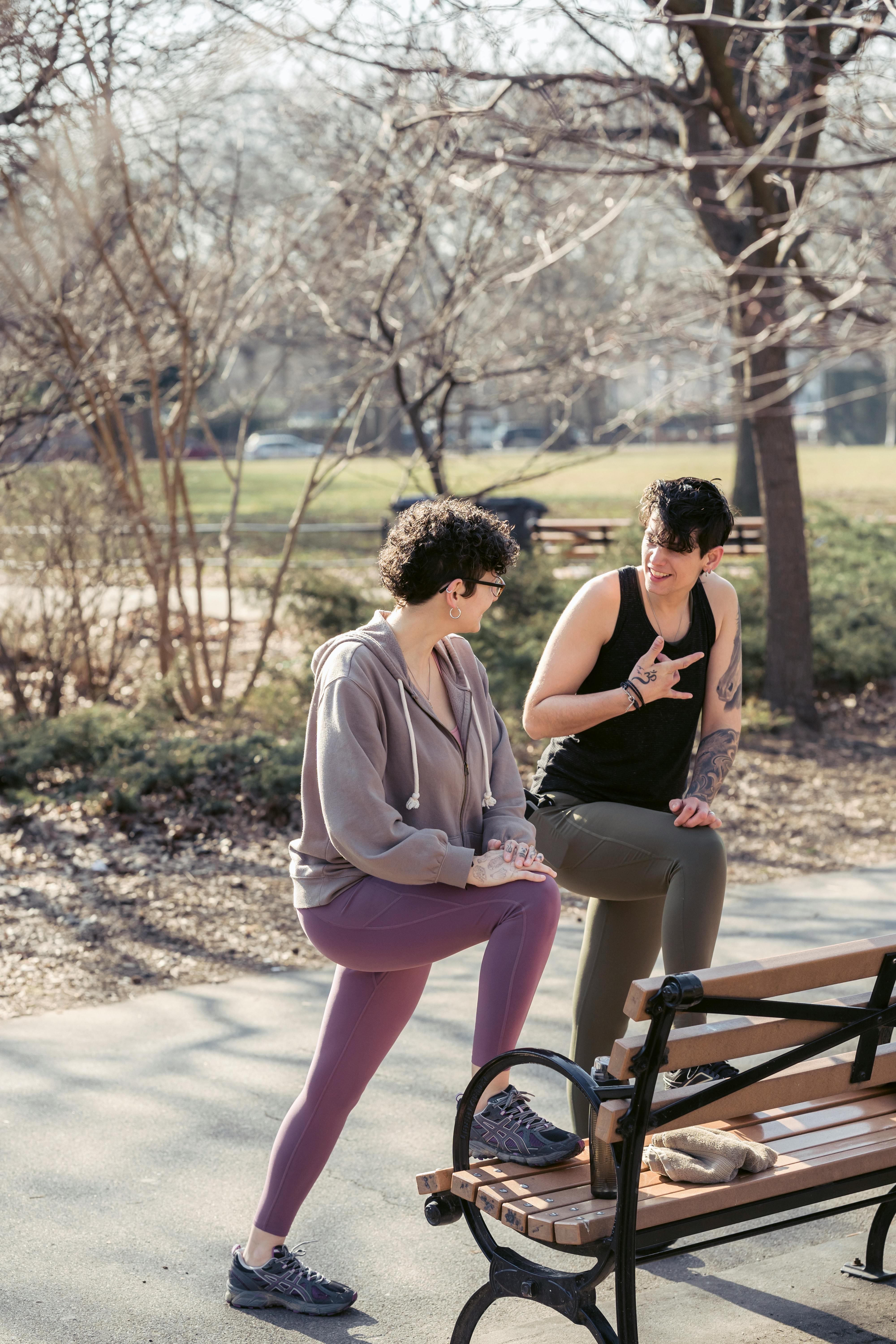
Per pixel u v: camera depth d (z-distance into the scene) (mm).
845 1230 3287
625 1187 2180
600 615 3135
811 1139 2559
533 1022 4754
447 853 2502
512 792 2842
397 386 10430
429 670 2738
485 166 8555
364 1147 3758
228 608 10430
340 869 2648
